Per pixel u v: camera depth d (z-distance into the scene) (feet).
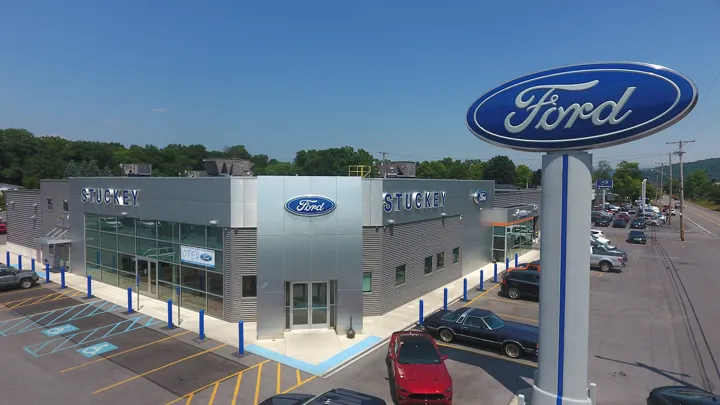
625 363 51.42
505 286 81.25
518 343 51.70
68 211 98.63
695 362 51.80
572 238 37.29
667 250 147.23
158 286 75.66
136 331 60.03
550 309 38.22
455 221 94.63
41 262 107.65
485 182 109.60
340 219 61.11
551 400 37.99
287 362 50.57
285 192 60.13
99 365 49.03
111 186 83.97
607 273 106.22
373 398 35.29
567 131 37.09
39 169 353.51
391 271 71.05
